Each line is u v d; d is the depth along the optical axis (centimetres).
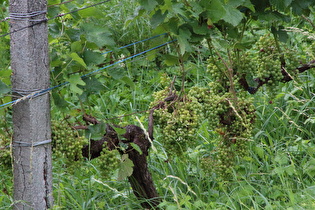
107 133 630
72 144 581
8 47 590
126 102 1048
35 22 520
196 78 1122
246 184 735
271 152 805
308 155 805
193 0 582
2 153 564
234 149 698
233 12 583
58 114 925
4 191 678
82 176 781
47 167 564
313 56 738
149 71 1152
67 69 565
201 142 849
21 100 535
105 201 707
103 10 1288
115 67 607
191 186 752
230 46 641
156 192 703
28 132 544
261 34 1094
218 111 655
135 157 660
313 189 682
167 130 627
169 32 596
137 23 1220
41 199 567
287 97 887
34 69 529
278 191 698
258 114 905
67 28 609
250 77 685
